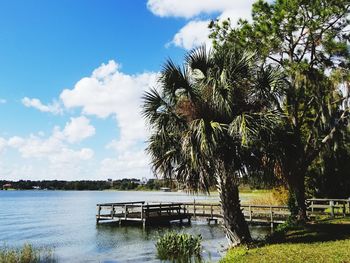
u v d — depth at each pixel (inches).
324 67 716.0
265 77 511.2
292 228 601.6
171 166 527.8
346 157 933.2
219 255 627.2
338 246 426.9
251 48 702.5
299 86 687.1
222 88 473.7
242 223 499.5
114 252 752.3
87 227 1218.6
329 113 703.1
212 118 485.7
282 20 673.6
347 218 724.7
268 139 479.5
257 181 509.4
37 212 2169.0
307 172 1006.4
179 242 655.8
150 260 632.4
